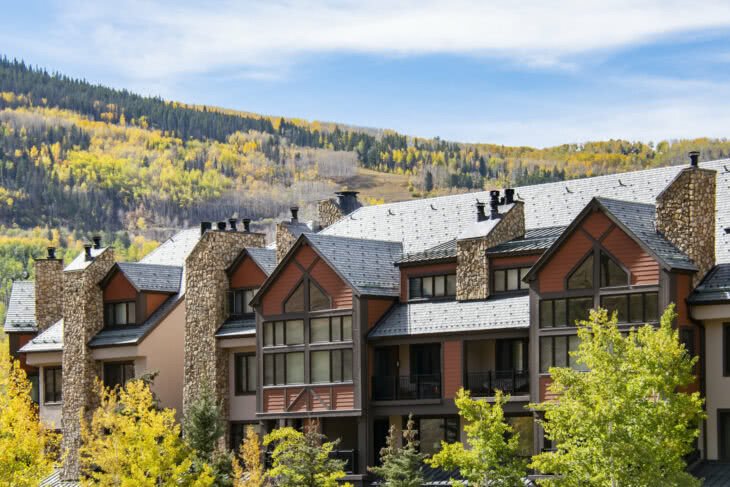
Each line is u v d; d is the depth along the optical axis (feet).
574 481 131.95
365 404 183.11
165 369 218.79
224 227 225.97
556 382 137.69
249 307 208.85
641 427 129.80
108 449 180.65
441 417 182.39
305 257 191.21
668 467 130.93
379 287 187.83
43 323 249.55
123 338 219.41
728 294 153.58
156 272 226.58
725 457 154.10
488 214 191.21
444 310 181.06
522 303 173.27
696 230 158.81
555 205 188.85
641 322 154.92
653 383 130.82
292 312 191.93
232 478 184.14
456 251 185.26
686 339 155.02
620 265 157.48
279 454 176.14
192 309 211.61
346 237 194.18
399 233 204.74
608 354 132.67
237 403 207.21
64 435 223.92
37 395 245.24
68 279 227.20
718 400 154.92
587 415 130.52
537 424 163.02
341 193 242.99
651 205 166.50
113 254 230.07
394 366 187.32
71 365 224.74
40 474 181.68
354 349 183.83
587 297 160.56
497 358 178.60
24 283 260.62
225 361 208.64
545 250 172.04
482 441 146.92
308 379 188.34
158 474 175.42
